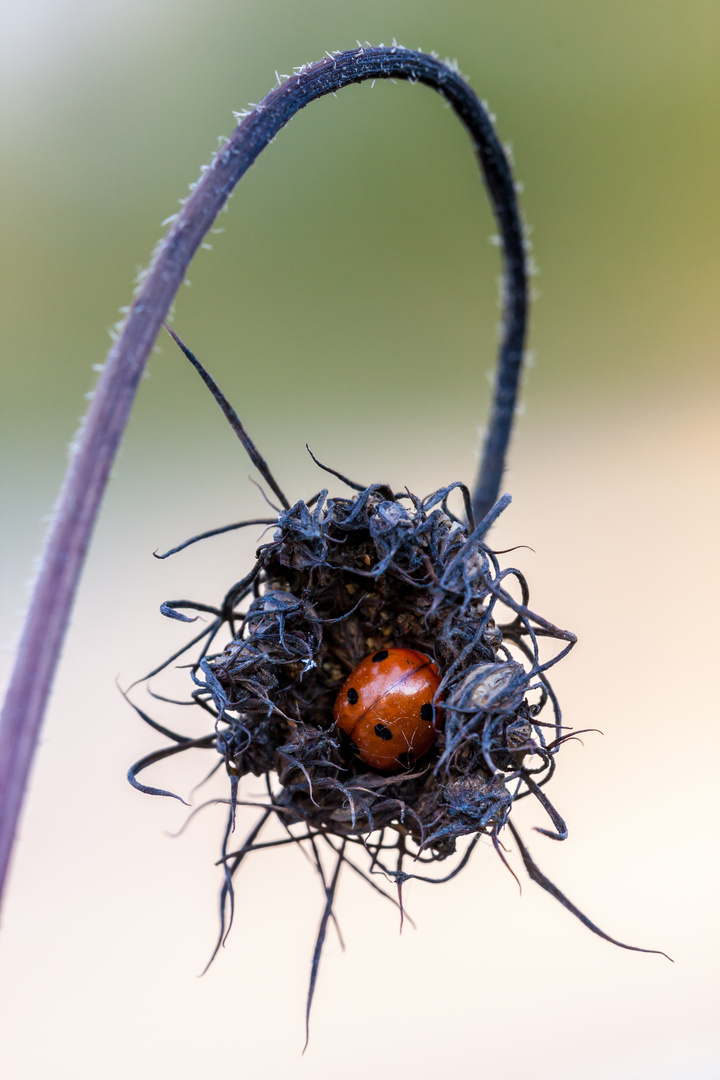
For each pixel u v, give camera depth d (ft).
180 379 1.67
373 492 0.66
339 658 0.68
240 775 0.67
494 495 0.73
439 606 0.66
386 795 0.67
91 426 0.62
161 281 0.62
